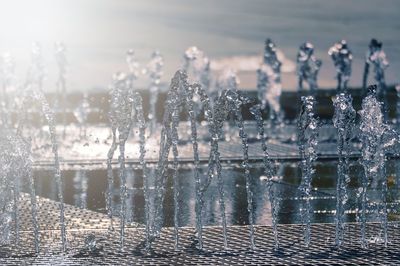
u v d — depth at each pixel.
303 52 20.48
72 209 8.52
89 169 11.96
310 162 7.51
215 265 5.99
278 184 10.41
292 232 7.21
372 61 20.28
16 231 7.10
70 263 6.11
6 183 7.73
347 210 8.45
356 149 14.58
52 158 13.33
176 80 7.40
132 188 10.03
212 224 7.71
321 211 8.41
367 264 6.01
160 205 7.61
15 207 7.26
